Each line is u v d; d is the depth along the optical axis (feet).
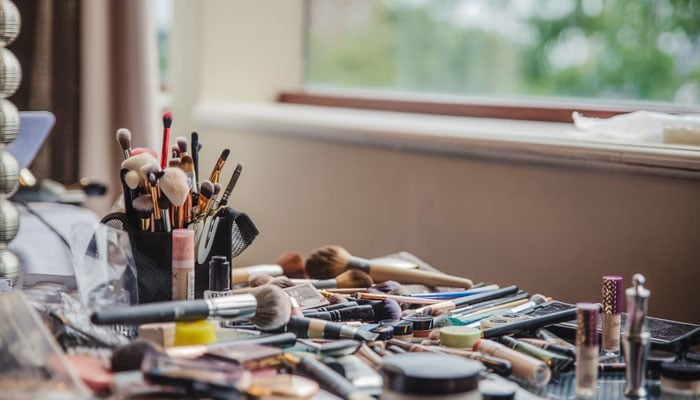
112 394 2.94
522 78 9.44
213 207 4.06
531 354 3.53
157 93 8.13
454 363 3.07
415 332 3.84
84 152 7.94
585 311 3.27
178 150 4.08
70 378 2.92
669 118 5.75
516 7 9.36
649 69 7.62
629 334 3.30
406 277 4.70
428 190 6.72
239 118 8.09
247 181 8.20
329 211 7.49
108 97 7.97
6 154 4.33
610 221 5.64
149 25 7.96
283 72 8.81
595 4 8.42
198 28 8.34
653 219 5.43
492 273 6.33
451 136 6.43
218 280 3.84
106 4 7.89
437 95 7.73
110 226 3.92
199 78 8.39
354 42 9.19
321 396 3.05
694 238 5.26
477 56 9.58
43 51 8.10
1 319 3.30
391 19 9.38
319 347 3.40
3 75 4.23
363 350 3.50
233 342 3.45
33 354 3.06
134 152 4.00
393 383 2.98
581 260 5.81
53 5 8.11
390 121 7.07
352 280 4.51
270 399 2.93
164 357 3.08
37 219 5.95
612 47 8.09
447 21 9.55
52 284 4.23
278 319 3.57
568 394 3.30
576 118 6.31
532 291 6.09
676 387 3.32
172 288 3.78
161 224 3.82
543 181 5.98
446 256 6.62
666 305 5.40
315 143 7.56
